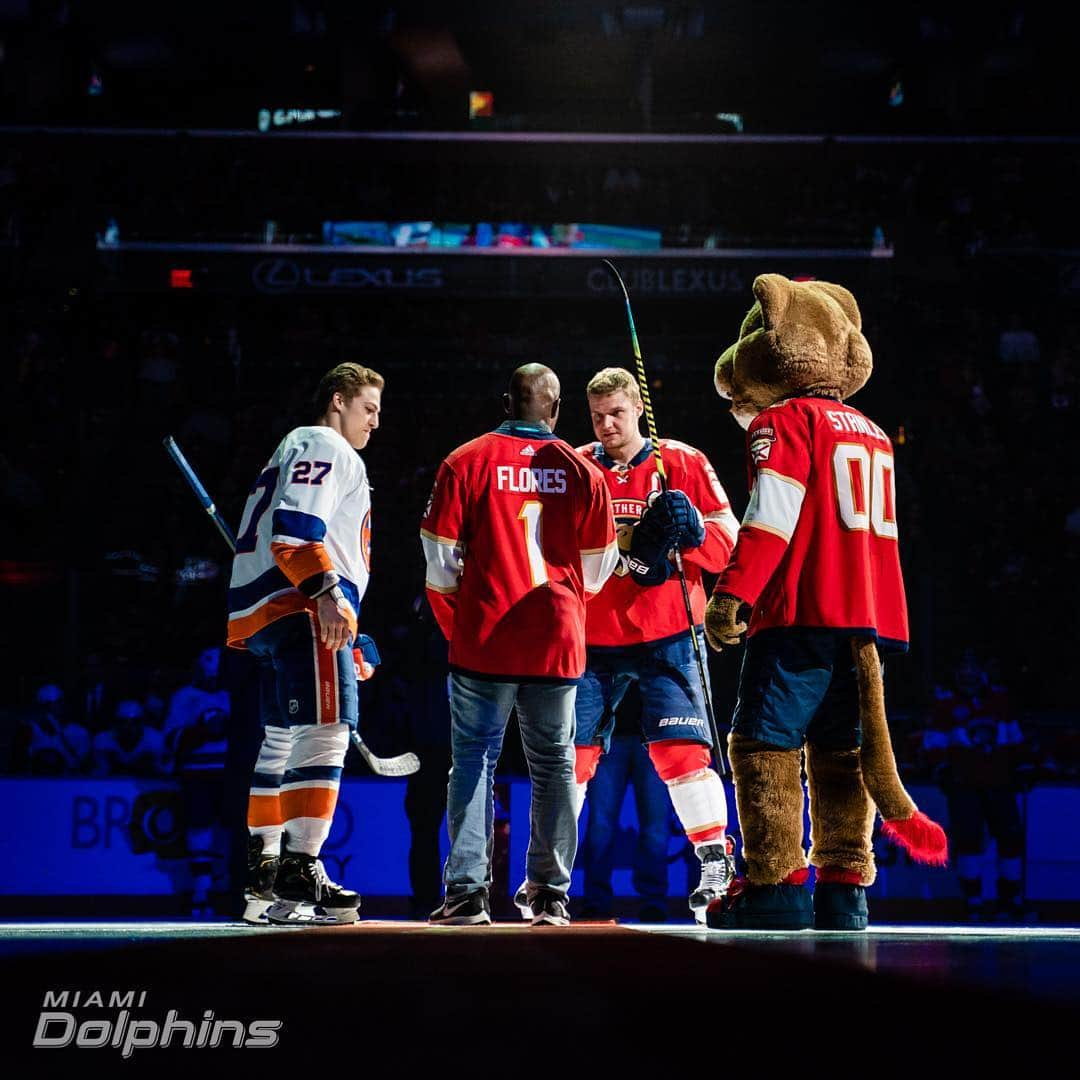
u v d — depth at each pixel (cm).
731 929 393
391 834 810
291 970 225
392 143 2084
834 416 407
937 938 323
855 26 2336
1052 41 2283
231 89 2447
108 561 1567
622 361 1877
